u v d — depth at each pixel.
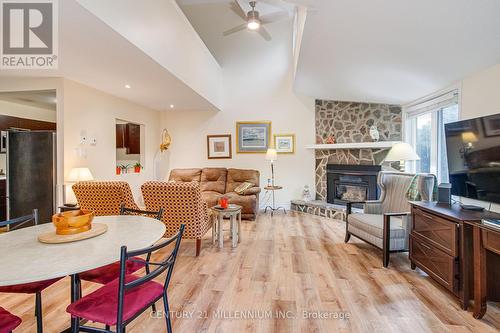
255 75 6.27
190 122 6.50
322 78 4.57
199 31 5.75
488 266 2.08
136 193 5.53
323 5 2.38
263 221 5.10
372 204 3.76
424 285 2.52
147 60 3.04
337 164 5.71
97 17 2.13
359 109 5.61
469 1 1.90
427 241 2.54
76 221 1.59
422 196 2.97
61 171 3.70
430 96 3.96
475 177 2.47
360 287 2.49
